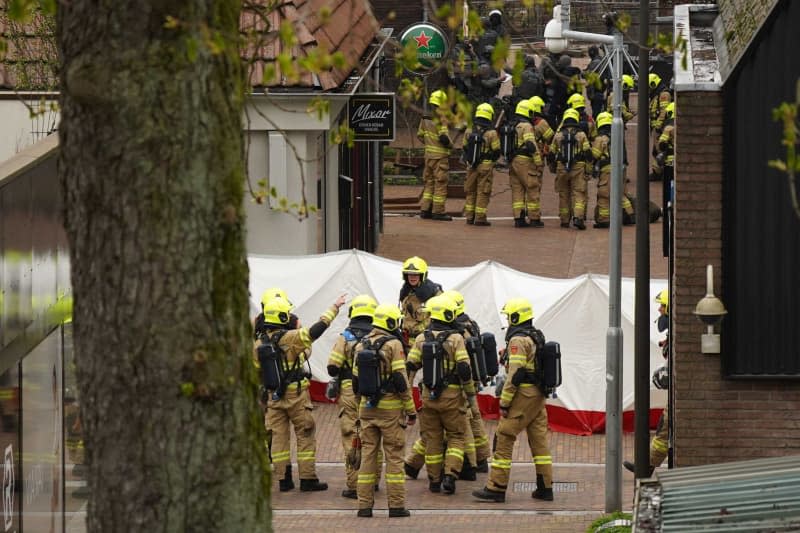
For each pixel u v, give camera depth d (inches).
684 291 1587.1
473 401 2009.1
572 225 3688.5
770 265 1565.0
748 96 1544.0
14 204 1343.5
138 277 684.7
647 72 1802.4
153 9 674.8
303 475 2049.7
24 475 1450.5
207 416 699.4
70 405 1704.0
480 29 764.6
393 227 3695.9
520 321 1957.4
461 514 1937.7
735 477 1171.3
